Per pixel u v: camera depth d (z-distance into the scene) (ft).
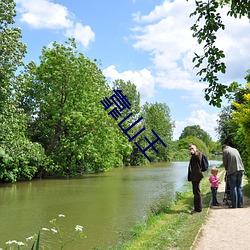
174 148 259.39
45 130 106.52
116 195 57.41
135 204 47.50
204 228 25.13
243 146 51.01
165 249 20.61
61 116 102.83
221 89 14.35
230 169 33.24
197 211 32.83
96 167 116.26
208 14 14.52
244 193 42.65
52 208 45.29
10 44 69.10
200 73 14.65
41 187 73.97
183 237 22.91
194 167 33.01
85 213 41.24
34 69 78.54
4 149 76.64
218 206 34.81
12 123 74.02
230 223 26.58
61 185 77.20
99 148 109.19
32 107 108.37
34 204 48.96
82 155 102.53
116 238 29.50
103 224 35.01
